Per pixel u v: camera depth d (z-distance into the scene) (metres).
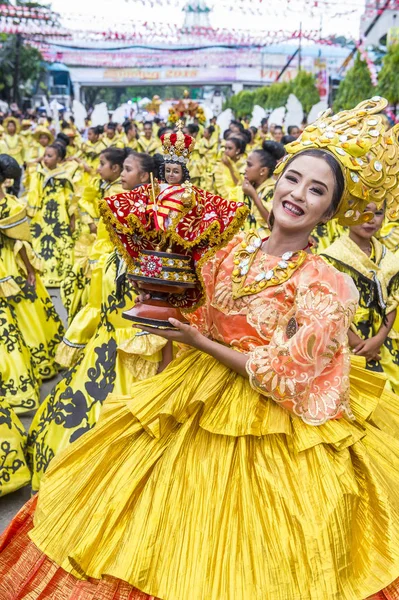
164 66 52.69
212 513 2.17
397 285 4.06
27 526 2.54
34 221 9.40
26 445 4.15
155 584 2.10
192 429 2.32
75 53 45.97
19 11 27.84
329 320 2.21
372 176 2.37
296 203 2.32
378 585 2.13
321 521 2.11
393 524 2.20
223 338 2.40
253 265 2.37
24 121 18.19
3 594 2.35
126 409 2.41
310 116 16.25
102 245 4.70
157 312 2.23
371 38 27.08
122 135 16.41
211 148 15.85
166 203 2.17
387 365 4.35
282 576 2.07
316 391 2.26
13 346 5.24
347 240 4.02
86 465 2.39
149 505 2.21
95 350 4.10
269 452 2.25
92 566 2.15
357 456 2.29
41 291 6.06
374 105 2.44
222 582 2.08
